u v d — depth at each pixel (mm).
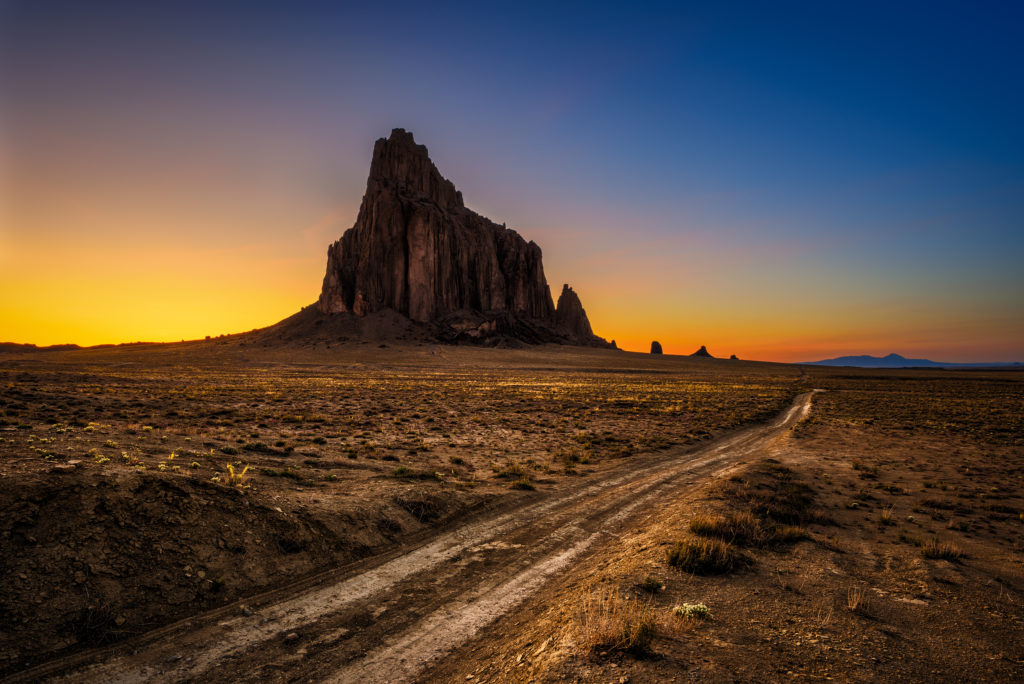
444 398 54500
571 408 48875
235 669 7004
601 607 8102
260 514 11453
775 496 16938
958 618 8359
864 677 6133
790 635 7352
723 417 45281
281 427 29250
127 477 10797
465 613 8820
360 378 85750
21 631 7129
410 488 16375
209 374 79250
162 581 8836
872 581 10039
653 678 5859
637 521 14938
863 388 93500
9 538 8391
